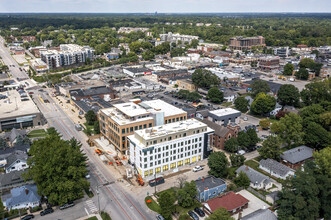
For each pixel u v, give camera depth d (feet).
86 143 523.29
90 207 345.92
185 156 447.01
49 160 342.64
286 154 448.65
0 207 328.29
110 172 426.92
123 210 340.80
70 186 332.39
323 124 528.63
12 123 582.35
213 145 512.63
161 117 493.77
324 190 324.19
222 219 286.46
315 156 374.02
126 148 470.39
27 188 359.66
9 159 430.20
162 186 390.21
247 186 381.81
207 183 377.30
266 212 313.12
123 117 490.08
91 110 610.65
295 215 306.14
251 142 475.72
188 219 323.37
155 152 412.16
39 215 330.75
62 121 635.66
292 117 508.12
